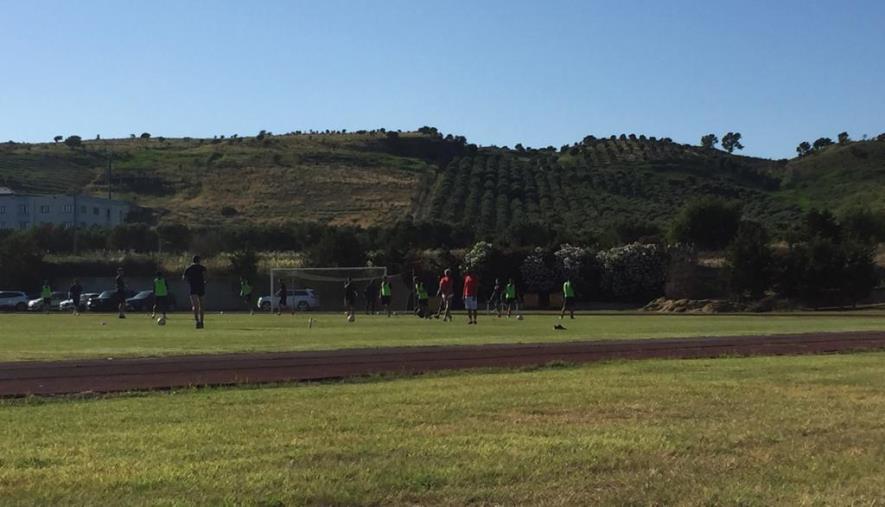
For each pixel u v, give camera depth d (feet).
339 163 442.91
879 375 43.60
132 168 417.08
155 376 42.75
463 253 222.89
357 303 201.46
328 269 190.29
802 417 30.30
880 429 28.19
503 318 136.87
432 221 301.02
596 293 214.90
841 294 187.52
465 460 22.93
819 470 22.53
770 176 483.51
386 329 90.63
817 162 486.79
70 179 395.14
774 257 190.90
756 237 198.70
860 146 485.56
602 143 547.08
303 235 271.28
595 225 337.31
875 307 186.60
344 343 64.64
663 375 43.52
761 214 384.06
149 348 58.85
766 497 19.94
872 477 21.97
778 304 184.65
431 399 34.45
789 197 435.12
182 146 483.51
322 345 62.34
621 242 238.07
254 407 32.55
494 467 22.08
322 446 24.76
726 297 199.31
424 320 124.36
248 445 24.89
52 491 19.56
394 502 19.12
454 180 432.25
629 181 436.76
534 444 25.09
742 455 24.07
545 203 392.27
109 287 227.40
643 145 529.45
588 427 28.14
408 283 208.03
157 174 409.08
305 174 415.64
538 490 20.07
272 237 273.75
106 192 378.73
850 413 31.22
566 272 213.25
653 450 24.41
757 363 50.39
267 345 62.18
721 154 526.98
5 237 244.42
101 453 23.75
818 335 76.89
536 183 434.71
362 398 34.94
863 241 243.81
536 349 59.36
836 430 27.99
